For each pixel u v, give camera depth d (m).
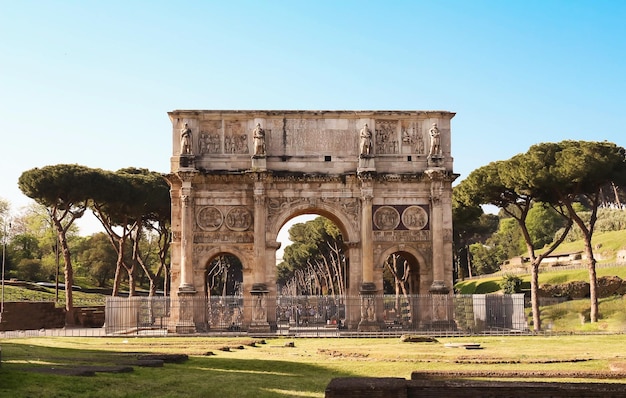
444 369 37.38
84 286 157.88
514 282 108.56
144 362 38.09
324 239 144.88
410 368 38.59
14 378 27.42
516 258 149.62
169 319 77.19
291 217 78.88
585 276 106.44
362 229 76.56
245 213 77.19
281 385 32.25
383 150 78.62
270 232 76.62
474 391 23.36
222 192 77.25
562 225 176.50
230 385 31.77
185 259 75.19
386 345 55.25
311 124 78.44
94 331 77.44
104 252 164.00
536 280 79.88
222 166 77.44
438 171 76.56
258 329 73.38
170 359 40.72
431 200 77.50
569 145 79.88
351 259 77.06
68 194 91.44
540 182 77.94
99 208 97.00
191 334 70.50
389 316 99.38
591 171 75.19
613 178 77.69
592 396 23.11
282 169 77.62
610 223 152.88
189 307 73.75
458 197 96.00
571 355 43.09
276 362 42.25
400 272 121.12
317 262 177.25
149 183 99.56
